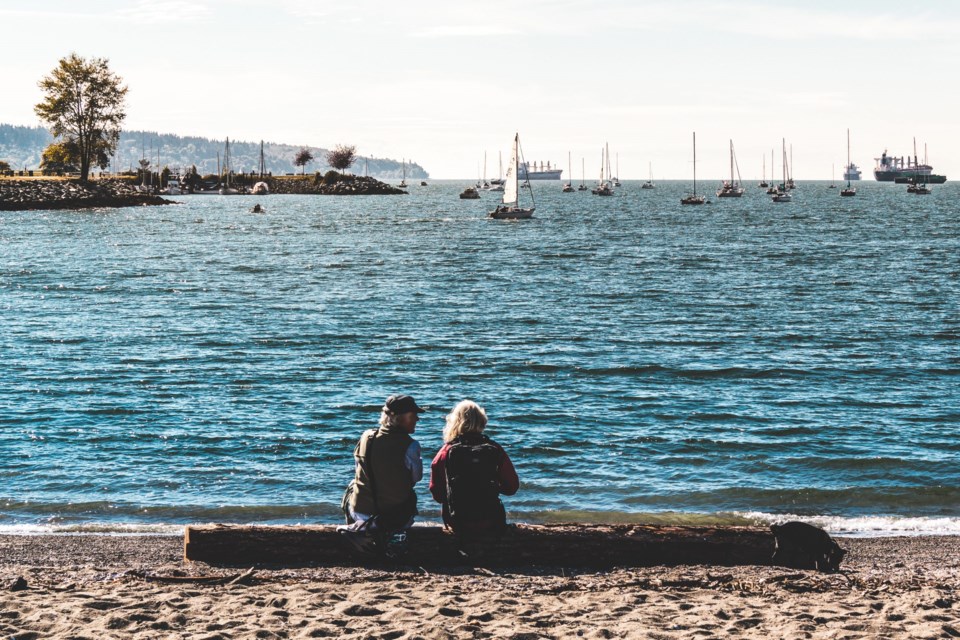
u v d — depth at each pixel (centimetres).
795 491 1655
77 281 5112
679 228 10356
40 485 1639
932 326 3594
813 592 991
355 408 2272
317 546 1055
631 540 1080
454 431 1020
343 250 7400
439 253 7106
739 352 3045
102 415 2153
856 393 2453
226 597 920
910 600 942
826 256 6831
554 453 1897
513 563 1059
